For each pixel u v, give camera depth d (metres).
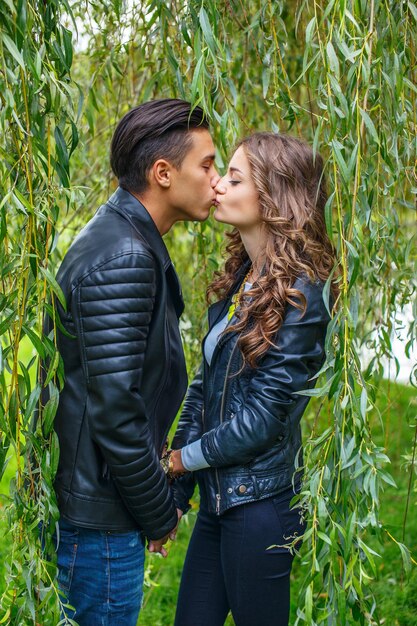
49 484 1.53
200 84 1.55
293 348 1.60
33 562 1.52
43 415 1.55
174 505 1.70
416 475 2.08
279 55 1.98
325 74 1.59
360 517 1.57
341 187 1.69
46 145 1.65
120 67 2.70
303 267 1.62
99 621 1.68
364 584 1.56
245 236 1.76
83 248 1.58
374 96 1.73
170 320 1.74
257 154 1.68
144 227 1.64
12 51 1.37
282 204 1.67
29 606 1.50
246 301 1.69
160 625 2.69
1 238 1.42
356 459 1.50
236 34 2.46
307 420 3.23
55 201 1.53
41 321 1.47
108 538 1.63
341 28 1.48
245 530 1.69
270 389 1.59
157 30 2.21
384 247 1.95
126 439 1.53
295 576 2.97
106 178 2.73
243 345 1.62
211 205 1.73
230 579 1.73
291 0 2.55
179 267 2.98
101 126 2.91
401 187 2.36
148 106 1.65
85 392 1.58
